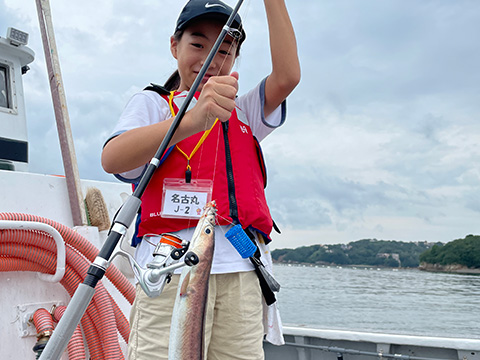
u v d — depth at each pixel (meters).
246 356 1.55
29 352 2.41
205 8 1.64
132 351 1.55
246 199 1.58
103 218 2.95
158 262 1.28
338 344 3.22
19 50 3.96
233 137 1.65
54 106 3.00
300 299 41.56
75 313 1.14
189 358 1.23
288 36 1.65
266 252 1.73
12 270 2.32
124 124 1.51
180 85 1.78
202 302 1.26
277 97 1.71
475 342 2.83
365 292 45.44
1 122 3.85
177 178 1.54
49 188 2.78
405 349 3.05
